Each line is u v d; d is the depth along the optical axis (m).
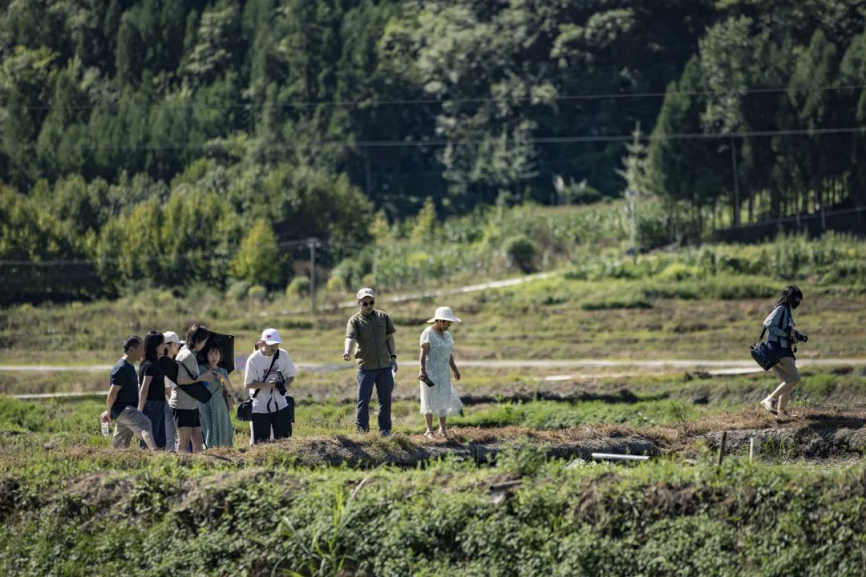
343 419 56.88
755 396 63.34
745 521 28.75
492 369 86.94
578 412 57.12
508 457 32.81
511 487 30.92
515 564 29.06
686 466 33.09
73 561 32.28
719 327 111.44
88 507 33.78
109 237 178.38
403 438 39.03
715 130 179.38
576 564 28.47
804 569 27.16
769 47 199.25
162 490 33.62
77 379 82.94
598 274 141.88
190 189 197.88
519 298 133.75
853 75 173.38
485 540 29.61
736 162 177.75
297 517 31.34
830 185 179.25
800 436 40.09
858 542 27.27
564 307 127.56
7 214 178.12
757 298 127.31
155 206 181.88
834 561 27.09
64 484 34.62
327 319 128.38
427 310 130.50
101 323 131.38
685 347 100.62
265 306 143.25
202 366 39.44
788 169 170.88
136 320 134.00
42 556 32.56
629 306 126.38
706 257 140.38
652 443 40.56
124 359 39.38
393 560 29.83
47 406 62.72
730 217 184.75
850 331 104.12
